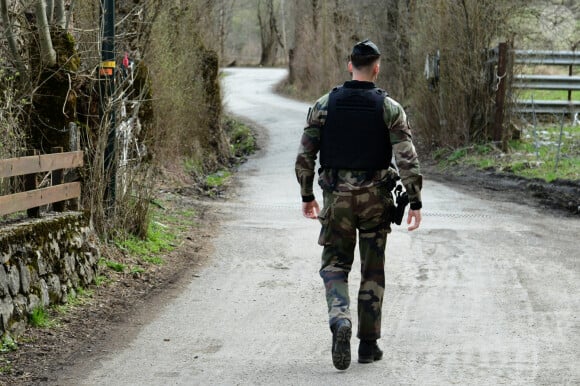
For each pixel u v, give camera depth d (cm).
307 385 680
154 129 2069
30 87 1149
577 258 1230
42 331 838
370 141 709
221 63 3409
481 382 686
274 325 884
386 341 816
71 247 979
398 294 1020
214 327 875
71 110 1197
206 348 797
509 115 2573
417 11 3222
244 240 1397
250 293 1038
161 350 789
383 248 725
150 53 2008
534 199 1853
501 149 2552
